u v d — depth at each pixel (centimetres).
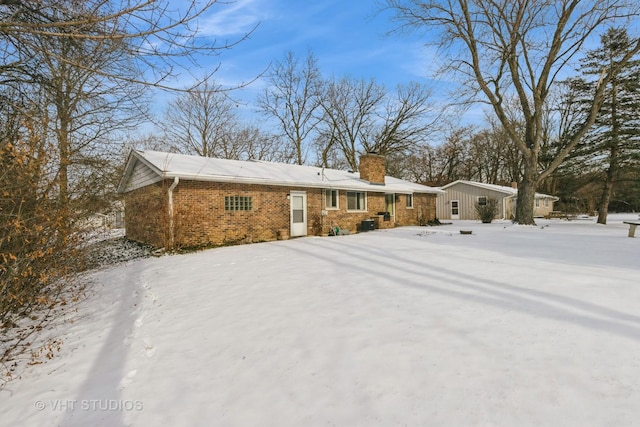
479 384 271
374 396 267
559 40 1698
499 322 390
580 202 3625
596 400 243
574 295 471
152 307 552
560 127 2877
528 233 1438
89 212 680
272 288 603
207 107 3111
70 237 602
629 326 362
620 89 1980
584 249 923
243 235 1347
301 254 977
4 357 415
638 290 487
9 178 465
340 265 776
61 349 431
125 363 365
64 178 595
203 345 388
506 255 837
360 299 505
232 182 1320
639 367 282
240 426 246
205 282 689
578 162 2233
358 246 1102
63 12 365
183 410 271
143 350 388
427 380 282
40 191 525
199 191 1240
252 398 279
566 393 253
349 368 311
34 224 489
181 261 965
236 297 564
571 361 297
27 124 491
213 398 284
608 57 1995
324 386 286
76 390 325
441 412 242
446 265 719
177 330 441
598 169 2216
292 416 252
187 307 534
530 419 228
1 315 485
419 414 242
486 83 1808
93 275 884
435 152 4453
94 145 1038
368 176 1986
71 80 591
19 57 531
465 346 336
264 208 1420
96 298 670
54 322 543
